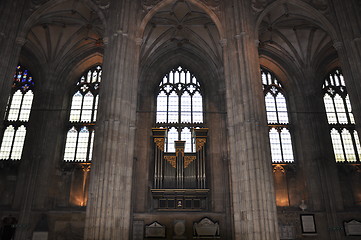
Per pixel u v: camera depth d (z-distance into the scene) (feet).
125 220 58.80
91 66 109.81
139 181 92.48
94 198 56.90
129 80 68.28
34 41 98.73
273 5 79.25
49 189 90.38
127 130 64.08
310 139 95.35
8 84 68.28
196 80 110.73
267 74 110.52
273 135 102.32
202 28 102.42
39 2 77.97
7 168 92.79
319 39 100.42
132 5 75.87
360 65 68.23
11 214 84.48
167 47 108.99
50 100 97.55
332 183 88.99
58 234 85.40
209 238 87.25
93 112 103.76
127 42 71.20
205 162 97.35
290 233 85.97
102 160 59.31
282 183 96.58
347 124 102.06
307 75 102.22
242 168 60.29
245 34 71.15
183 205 93.15
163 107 107.04
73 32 100.12
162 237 86.94
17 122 98.89
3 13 71.36
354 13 73.31
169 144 101.45
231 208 87.20
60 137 98.63
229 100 67.62
